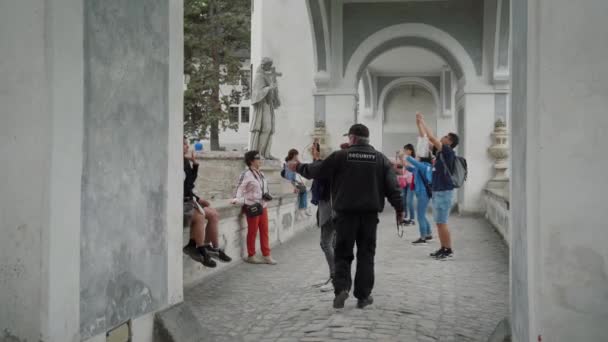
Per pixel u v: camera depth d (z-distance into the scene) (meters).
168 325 4.29
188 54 33.03
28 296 3.14
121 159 3.83
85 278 3.44
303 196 12.32
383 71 25.89
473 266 8.31
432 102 30.84
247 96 33.69
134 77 3.98
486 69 16.69
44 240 3.10
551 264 3.11
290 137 19.70
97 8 3.53
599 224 3.06
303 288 6.98
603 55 3.04
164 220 4.44
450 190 8.96
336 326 5.16
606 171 3.05
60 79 3.16
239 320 5.54
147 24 4.15
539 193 3.13
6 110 3.17
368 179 5.76
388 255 9.39
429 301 6.16
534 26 3.14
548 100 3.10
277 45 19.88
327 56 17.16
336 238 5.85
